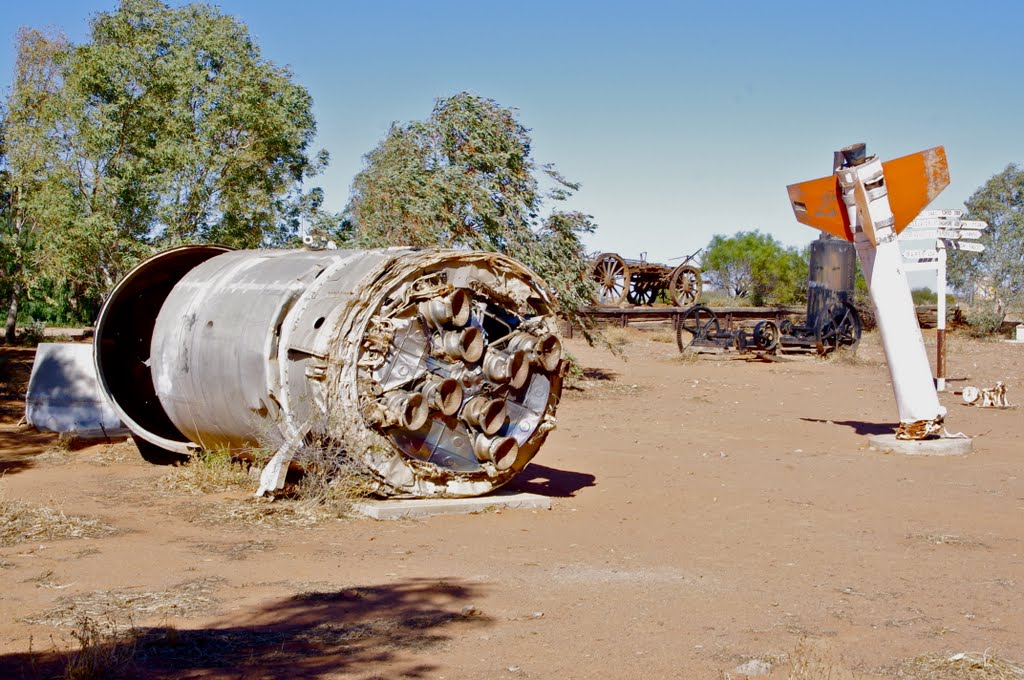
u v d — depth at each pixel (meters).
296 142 25.55
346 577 7.32
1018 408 20.75
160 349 11.95
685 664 5.54
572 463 13.87
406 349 9.84
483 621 6.29
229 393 10.67
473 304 10.38
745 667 5.46
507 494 10.73
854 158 14.95
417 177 22.38
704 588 7.32
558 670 5.39
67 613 6.15
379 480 9.80
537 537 9.12
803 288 61.66
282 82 25.42
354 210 22.88
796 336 32.56
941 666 5.55
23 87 27.41
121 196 24.11
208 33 25.03
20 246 29.52
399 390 9.79
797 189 15.68
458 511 10.02
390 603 6.63
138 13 24.80
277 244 25.45
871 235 15.05
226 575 7.25
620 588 7.24
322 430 9.69
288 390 9.92
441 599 6.76
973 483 12.58
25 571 7.17
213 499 10.30
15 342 32.06
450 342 9.91
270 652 5.53
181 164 23.73
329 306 9.90
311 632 5.93
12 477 11.51
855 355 31.48
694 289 46.22
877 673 5.44
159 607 6.36
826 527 9.93
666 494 11.70
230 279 11.77
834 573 7.94
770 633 6.19
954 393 23.44
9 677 4.94
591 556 8.38
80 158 23.98
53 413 15.06
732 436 17.00
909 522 10.21
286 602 6.57
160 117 24.52
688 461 14.25
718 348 33.31
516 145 22.98
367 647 5.68
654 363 30.48
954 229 18.45
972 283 46.88
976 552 8.85
